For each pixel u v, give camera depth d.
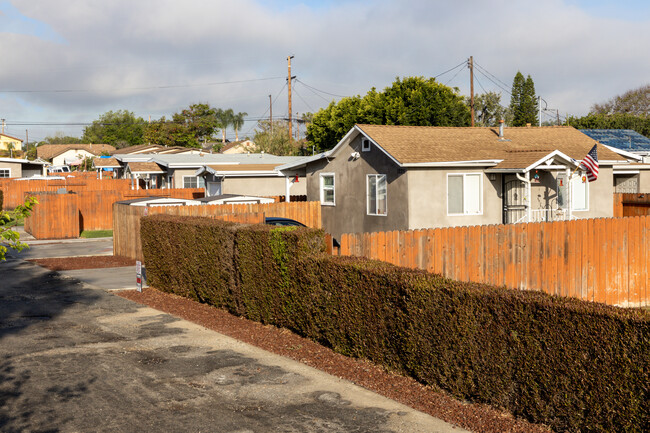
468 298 7.99
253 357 10.27
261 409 7.92
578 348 6.79
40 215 31.56
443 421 7.49
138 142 130.50
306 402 8.16
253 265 12.59
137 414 7.75
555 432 7.07
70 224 32.31
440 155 22.23
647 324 6.18
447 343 8.30
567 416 6.94
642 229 16.80
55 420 7.55
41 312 13.91
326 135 73.62
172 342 11.22
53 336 11.70
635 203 25.36
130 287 17.27
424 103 63.16
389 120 63.97
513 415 7.57
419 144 23.12
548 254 15.98
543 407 7.18
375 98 65.88
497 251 15.52
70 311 14.02
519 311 7.40
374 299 9.57
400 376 9.19
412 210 21.67
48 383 8.93
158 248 16.66
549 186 23.28
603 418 6.60
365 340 9.82
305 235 11.35
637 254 16.77
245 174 38.22
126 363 9.92
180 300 15.30
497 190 22.98
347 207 25.31
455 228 15.02
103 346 10.96
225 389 8.68
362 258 10.66
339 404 8.09
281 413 7.78
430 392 8.52
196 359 10.15
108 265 21.80
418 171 21.73
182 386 8.80
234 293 13.40
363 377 9.18
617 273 16.61
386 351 9.42
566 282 16.14
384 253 14.09
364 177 24.11
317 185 27.48
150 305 14.72
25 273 19.97
